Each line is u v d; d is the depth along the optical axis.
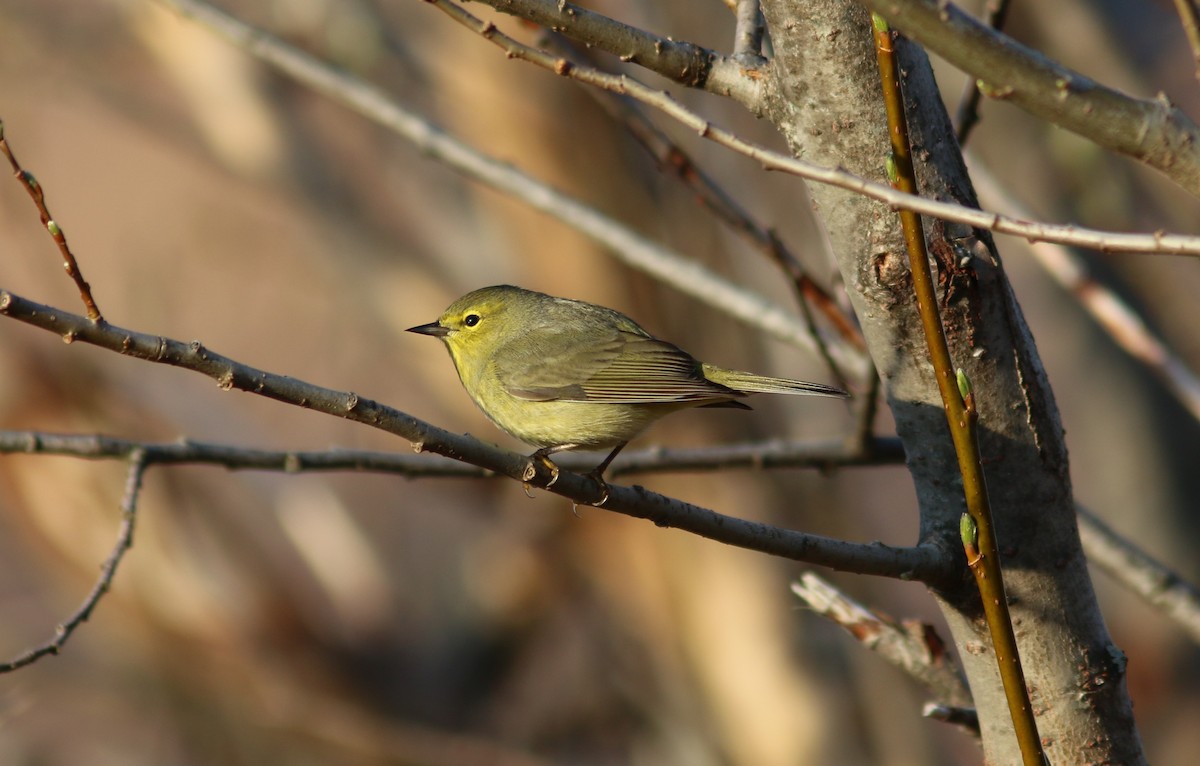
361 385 17.09
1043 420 5.58
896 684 13.62
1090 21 12.13
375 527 16.42
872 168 5.43
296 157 14.69
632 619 14.09
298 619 15.54
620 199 12.66
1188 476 14.40
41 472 14.27
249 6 13.95
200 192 17.61
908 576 5.54
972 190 5.54
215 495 15.52
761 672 13.49
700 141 12.56
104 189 17.50
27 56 14.86
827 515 13.62
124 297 16.39
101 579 6.63
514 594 15.86
